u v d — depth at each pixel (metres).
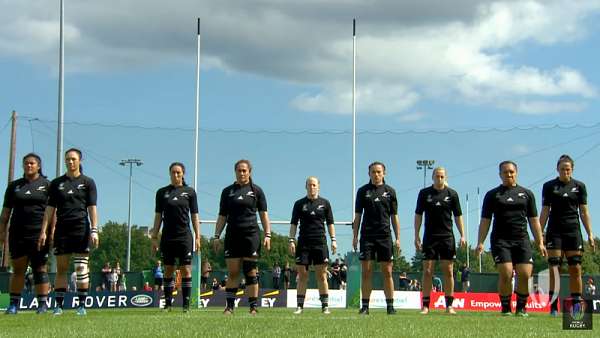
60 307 18.95
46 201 19.70
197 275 33.59
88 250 19.17
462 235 22.11
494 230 20.06
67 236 18.95
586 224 20.52
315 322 14.62
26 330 12.63
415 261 64.94
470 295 40.25
